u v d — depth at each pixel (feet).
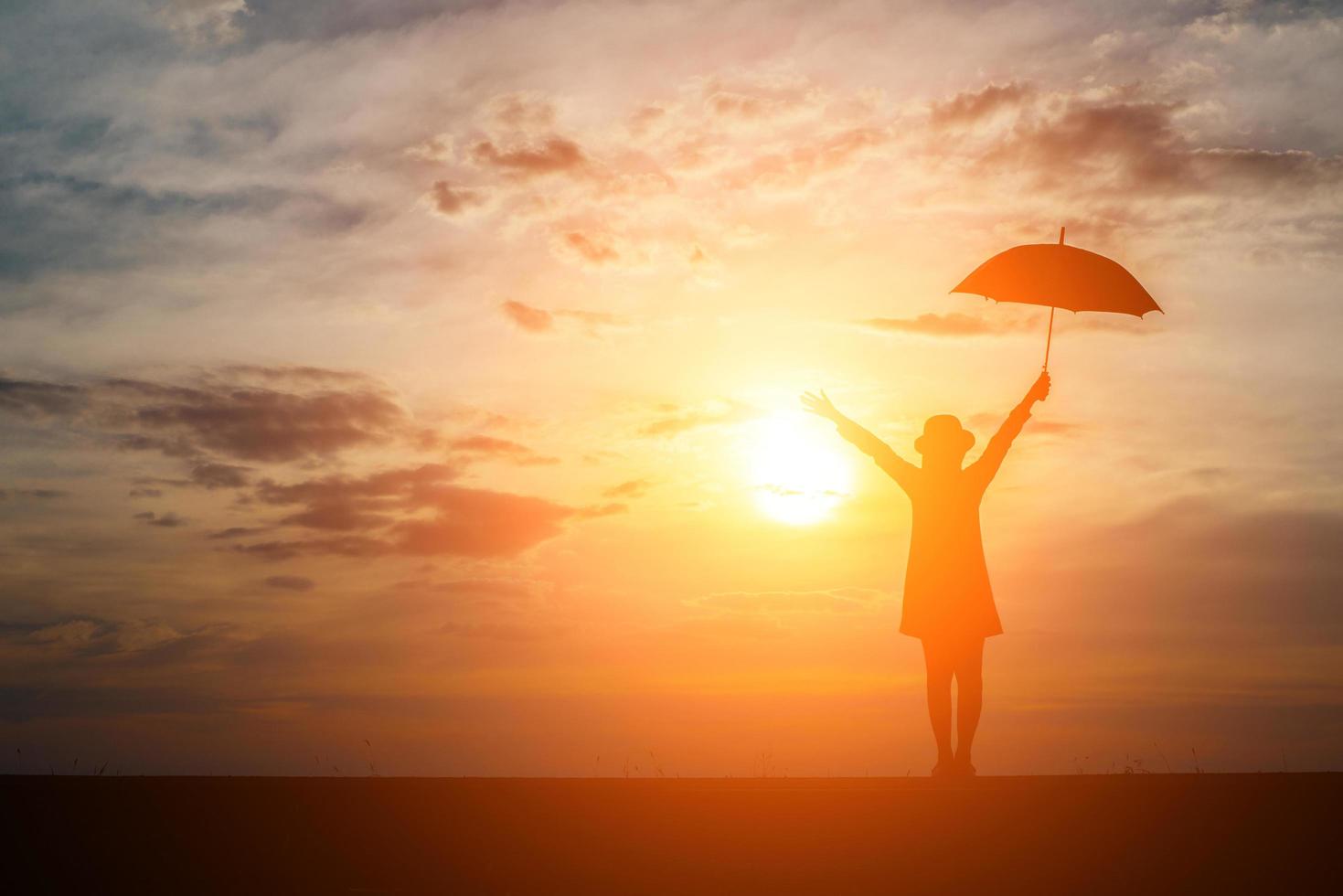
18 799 31.17
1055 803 29.66
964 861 28.58
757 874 28.55
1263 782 31.17
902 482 36.76
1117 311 36.42
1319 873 27.89
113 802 31.01
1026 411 36.58
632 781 32.94
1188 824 29.25
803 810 29.35
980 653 35.32
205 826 30.04
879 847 28.86
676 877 28.53
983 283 36.83
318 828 29.94
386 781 33.32
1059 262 36.40
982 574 35.70
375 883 28.35
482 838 29.55
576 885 28.35
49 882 28.07
